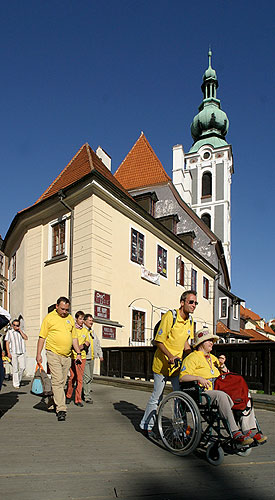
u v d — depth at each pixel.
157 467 4.12
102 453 4.54
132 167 28.16
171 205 28.42
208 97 67.62
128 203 16.36
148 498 3.32
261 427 6.41
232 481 3.78
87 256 14.55
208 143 59.41
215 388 4.66
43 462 4.13
